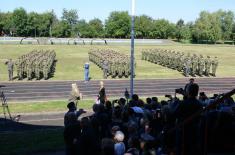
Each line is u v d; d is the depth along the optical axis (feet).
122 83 122.01
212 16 416.87
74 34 440.04
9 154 47.39
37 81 122.83
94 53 177.17
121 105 45.88
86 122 31.65
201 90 114.52
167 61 167.43
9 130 65.21
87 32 436.76
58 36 435.53
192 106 20.71
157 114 38.29
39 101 92.89
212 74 147.13
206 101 46.73
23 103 90.22
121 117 38.73
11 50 232.94
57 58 196.85
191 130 20.21
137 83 123.85
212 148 32.22
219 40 430.61
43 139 55.42
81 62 180.86
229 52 259.80
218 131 31.94
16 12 428.15
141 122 35.86
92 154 30.60
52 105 88.17
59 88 111.04
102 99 70.38
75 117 35.94
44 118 75.92
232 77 143.43
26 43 288.51
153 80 130.93
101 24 451.53
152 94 105.70
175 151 20.89
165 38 448.24
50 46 264.93
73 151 34.65
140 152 26.89
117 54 167.02
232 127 32.17
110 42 323.57
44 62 128.26
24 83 118.83
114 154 28.25
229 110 37.86
